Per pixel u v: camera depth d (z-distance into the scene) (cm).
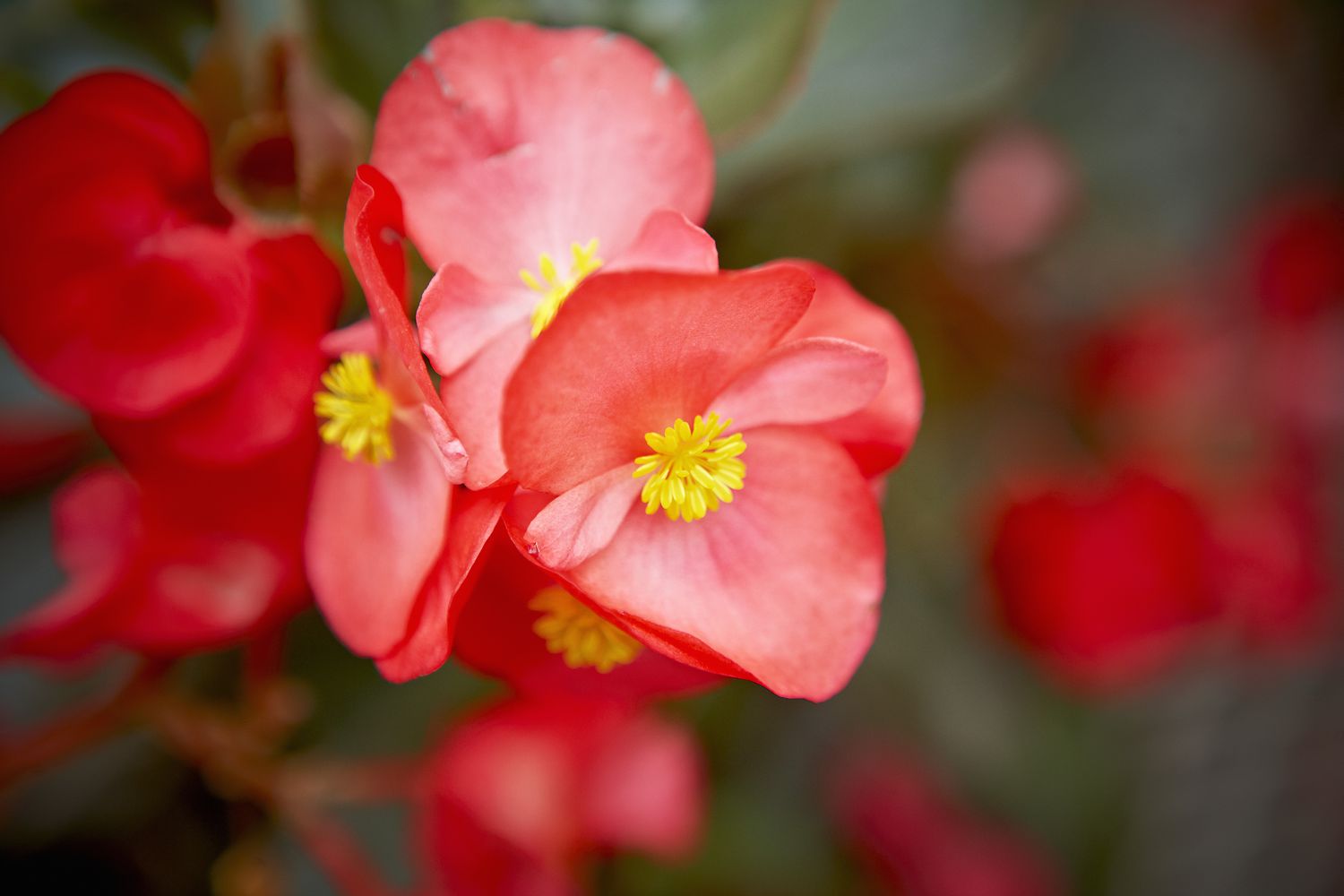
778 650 15
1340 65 34
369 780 20
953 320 26
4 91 18
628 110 15
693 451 15
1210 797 40
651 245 15
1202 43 33
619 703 18
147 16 18
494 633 15
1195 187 34
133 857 21
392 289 14
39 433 20
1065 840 29
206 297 16
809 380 15
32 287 16
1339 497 30
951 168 26
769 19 17
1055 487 27
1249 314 30
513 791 19
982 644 29
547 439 14
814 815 28
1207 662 35
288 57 16
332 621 16
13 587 21
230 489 16
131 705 18
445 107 15
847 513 15
